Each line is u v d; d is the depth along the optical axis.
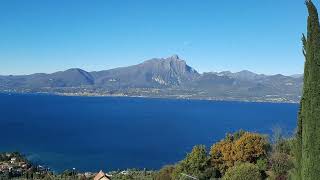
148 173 109.38
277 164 66.81
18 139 196.62
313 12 28.89
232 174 66.69
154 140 198.50
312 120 28.48
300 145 30.44
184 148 172.25
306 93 29.00
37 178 111.00
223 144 81.69
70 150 167.88
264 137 78.19
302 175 29.14
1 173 112.62
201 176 77.38
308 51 29.00
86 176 111.81
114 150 169.12
